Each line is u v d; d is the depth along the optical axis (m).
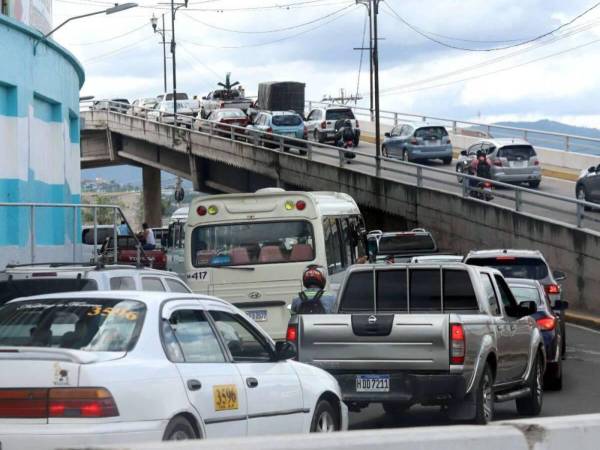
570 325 60.88
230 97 168.75
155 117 132.88
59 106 59.62
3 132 49.75
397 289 27.73
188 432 16.98
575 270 64.56
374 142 137.88
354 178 91.56
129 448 10.52
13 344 17.30
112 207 45.12
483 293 27.27
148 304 17.70
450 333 24.78
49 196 58.28
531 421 13.96
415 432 12.61
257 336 20.39
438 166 110.25
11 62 49.47
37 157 55.41
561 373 36.69
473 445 12.92
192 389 17.16
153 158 130.75
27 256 45.31
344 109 132.62
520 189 71.38
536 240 68.88
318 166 96.06
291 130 118.25
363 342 25.31
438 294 27.44
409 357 25.00
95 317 17.44
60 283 27.66
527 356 30.02
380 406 32.28
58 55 58.75
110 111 133.88
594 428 14.50
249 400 18.70
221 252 39.03
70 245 47.19
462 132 135.62
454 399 24.95
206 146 115.25
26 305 18.23
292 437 11.57
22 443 15.34
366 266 28.06
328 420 21.64
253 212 38.88
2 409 15.74
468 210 77.56
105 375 15.77
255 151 105.88
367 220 90.62
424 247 62.47
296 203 38.72
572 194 89.44
